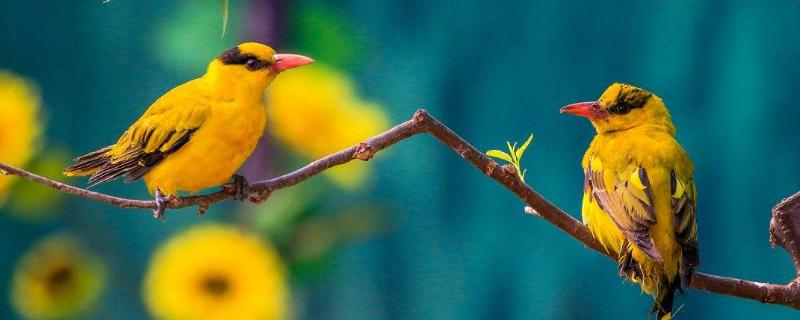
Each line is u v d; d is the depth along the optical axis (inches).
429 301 559.8
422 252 560.1
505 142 557.0
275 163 495.2
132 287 571.2
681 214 356.5
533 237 557.9
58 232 562.3
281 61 366.3
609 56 555.8
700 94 555.5
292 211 486.0
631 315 551.5
